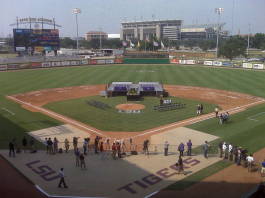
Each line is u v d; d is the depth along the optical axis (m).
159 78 75.31
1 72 86.19
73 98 53.81
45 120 40.19
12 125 37.97
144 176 24.53
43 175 24.75
